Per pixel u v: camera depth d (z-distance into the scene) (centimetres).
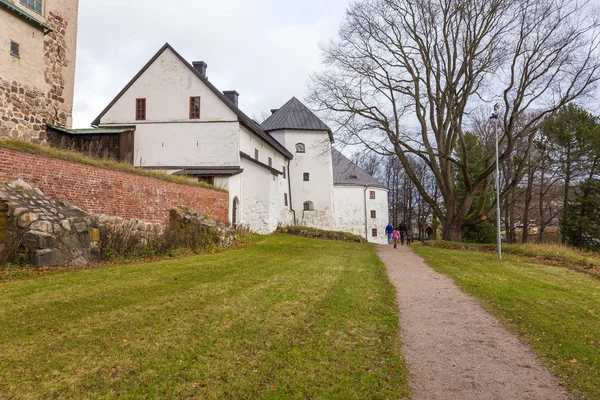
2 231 1000
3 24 1547
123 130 2375
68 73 1995
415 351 627
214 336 621
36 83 1703
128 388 456
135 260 1298
